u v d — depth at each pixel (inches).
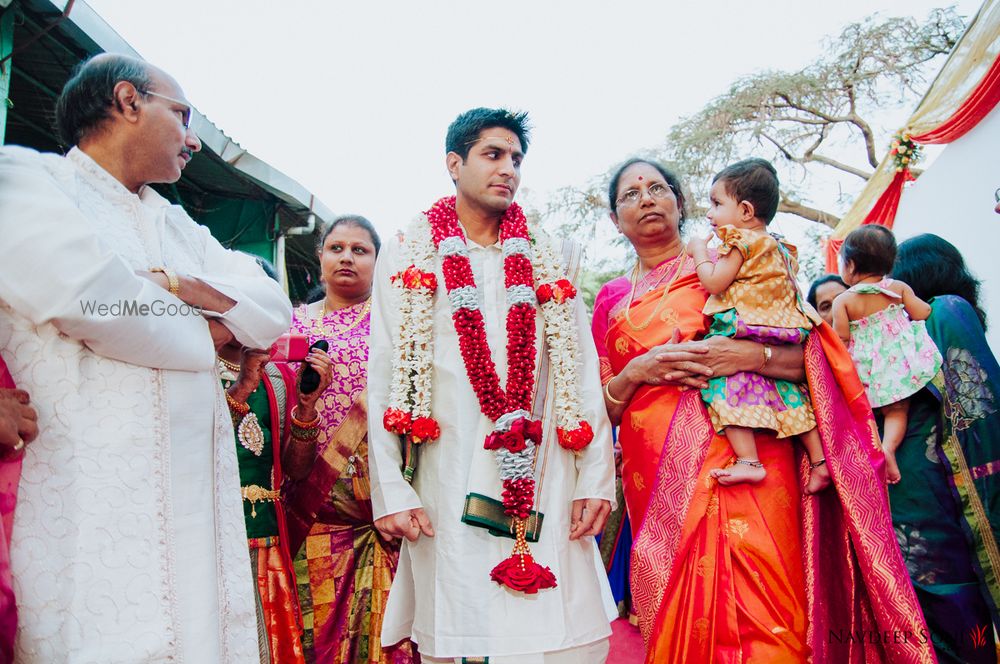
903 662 109.4
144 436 76.4
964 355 151.8
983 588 144.3
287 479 138.3
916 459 151.2
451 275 109.3
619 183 141.2
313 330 153.5
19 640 69.9
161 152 87.8
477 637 97.8
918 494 149.8
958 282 169.2
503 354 109.3
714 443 120.4
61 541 71.2
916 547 148.5
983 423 148.1
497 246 115.7
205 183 275.0
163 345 77.5
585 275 623.2
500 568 98.3
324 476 135.6
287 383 133.2
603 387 134.9
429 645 101.1
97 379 75.5
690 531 116.6
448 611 99.5
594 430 111.0
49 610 69.9
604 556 166.1
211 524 82.0
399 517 102.9
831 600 118.4
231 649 81.8
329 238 159.9
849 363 124.2
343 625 134.9
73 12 164.4
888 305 158.1
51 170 80.0
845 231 342.6
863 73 527.2
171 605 74.2
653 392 126.3
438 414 107.0
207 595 78.5
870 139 540.1
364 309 157.6
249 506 120.0
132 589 72.5
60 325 72.2
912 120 297.0
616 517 165.0
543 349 112.5
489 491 101.6
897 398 151.3
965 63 254.4
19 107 212.8
